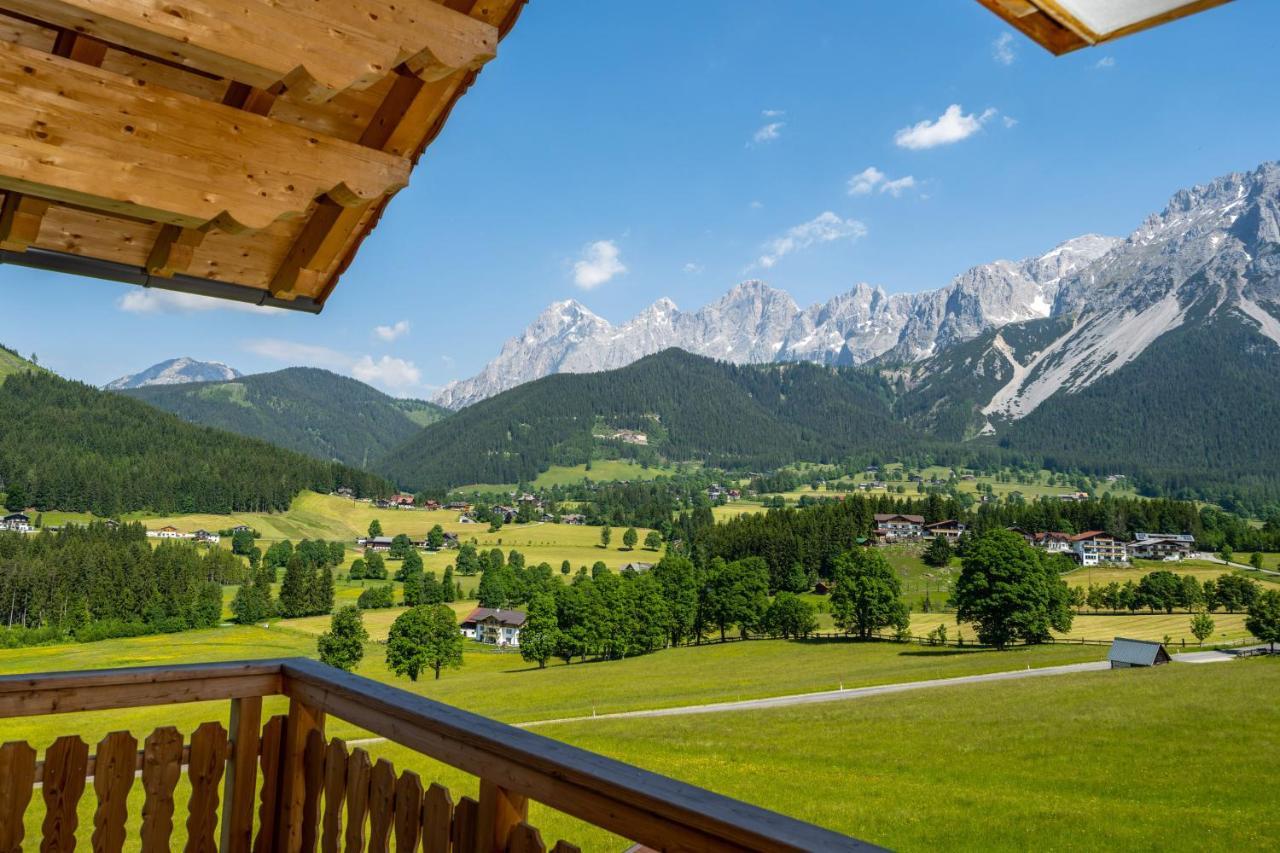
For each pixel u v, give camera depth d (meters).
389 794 2.87
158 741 3.37
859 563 91.00
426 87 3.21
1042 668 61.16
